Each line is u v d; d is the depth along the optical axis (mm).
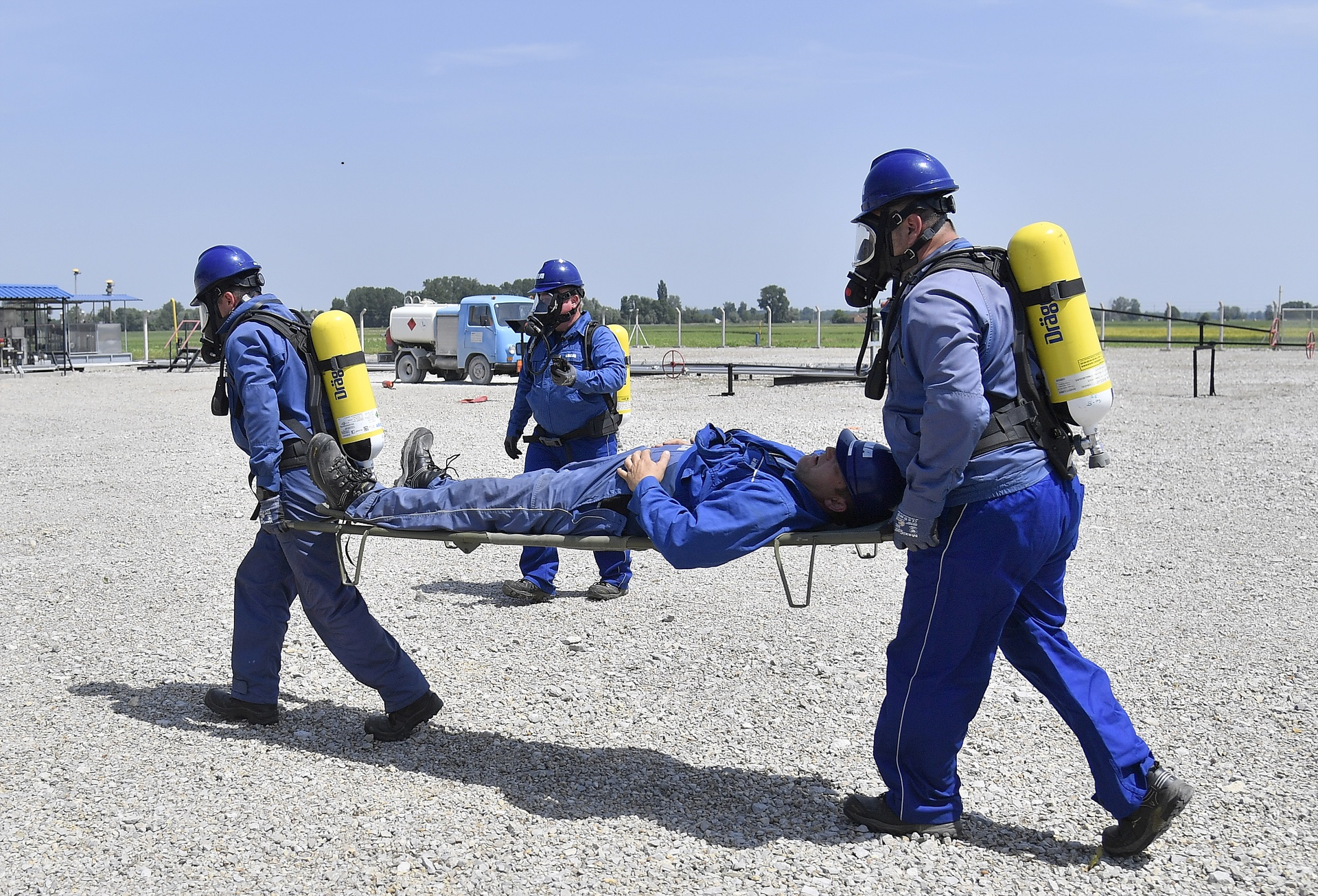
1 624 6766
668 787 4398
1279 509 9750
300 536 4801
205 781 4449
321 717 5223
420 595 7445
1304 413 18250
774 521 3973
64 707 5340
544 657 6094
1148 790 3689
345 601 4812
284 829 4000
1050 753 4676
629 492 4445
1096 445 3766
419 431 5043
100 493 11719
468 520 4555
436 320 30797
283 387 4805
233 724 5125
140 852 3834
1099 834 3943
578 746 4844
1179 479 11539
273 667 5121
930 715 3775
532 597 7215
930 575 3705
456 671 5871
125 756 4715
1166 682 5473
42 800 4262
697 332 86500
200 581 7840
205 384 30047
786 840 3916
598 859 3779
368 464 4988
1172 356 38188
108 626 6727
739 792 4344
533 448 7379
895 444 3787
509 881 3635
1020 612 3889
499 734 4996
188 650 6262
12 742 4871
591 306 32750
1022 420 3602
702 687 5574
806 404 21156
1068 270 3584
